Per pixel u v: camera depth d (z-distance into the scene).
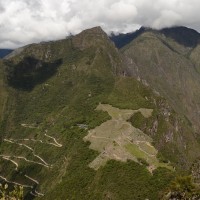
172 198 82.75
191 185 83.06
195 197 81.56
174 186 83.94
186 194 82.00
